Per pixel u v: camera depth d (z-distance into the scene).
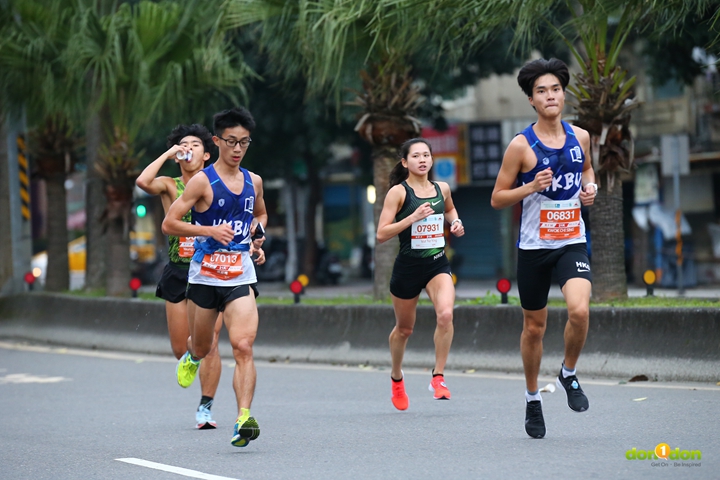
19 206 60.09
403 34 34.94
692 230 84.31
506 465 18.47
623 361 30.16
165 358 42.19
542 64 19.48
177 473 19.09
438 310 24.55
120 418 26.88
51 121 58.03
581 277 19.28
